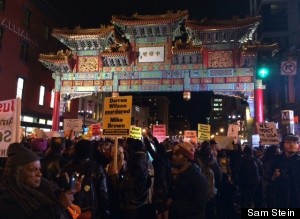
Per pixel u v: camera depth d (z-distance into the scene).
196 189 5.16
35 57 35.81
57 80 33.25
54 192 3.88
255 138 24.95
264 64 17.52
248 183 11.30
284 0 51.66
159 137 21.80
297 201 6.55
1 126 5.55
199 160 9.17
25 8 33.91
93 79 32.34
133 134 15.82
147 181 7.56
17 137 5.43
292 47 41.06
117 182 7.46
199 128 20.06
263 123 14.15
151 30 30.92
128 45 31.38
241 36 29.83
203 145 9.42
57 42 41.31
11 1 31.28
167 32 30.95
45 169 6.56
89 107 49.59
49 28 39.12
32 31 35.12
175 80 30.70
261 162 12.94
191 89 30.45
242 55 29.02
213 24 29.59
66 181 3.98
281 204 6.78
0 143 5.49
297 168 6.65
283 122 16.64
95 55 32.69
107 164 9.21
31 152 3.45
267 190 10.13
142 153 7.38
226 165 13.09
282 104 43.47
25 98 33.59
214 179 9.56
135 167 7.24
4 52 30.20
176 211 5.14
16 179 3.26
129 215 7.14
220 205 12.34
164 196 7.68
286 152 7.00
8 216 3.05
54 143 6.90
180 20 30.50
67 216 3.64
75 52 33.12
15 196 3.19
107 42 32.47
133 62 31.55
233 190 12.60
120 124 8.66
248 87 29.53
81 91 32.50
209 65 30.34
